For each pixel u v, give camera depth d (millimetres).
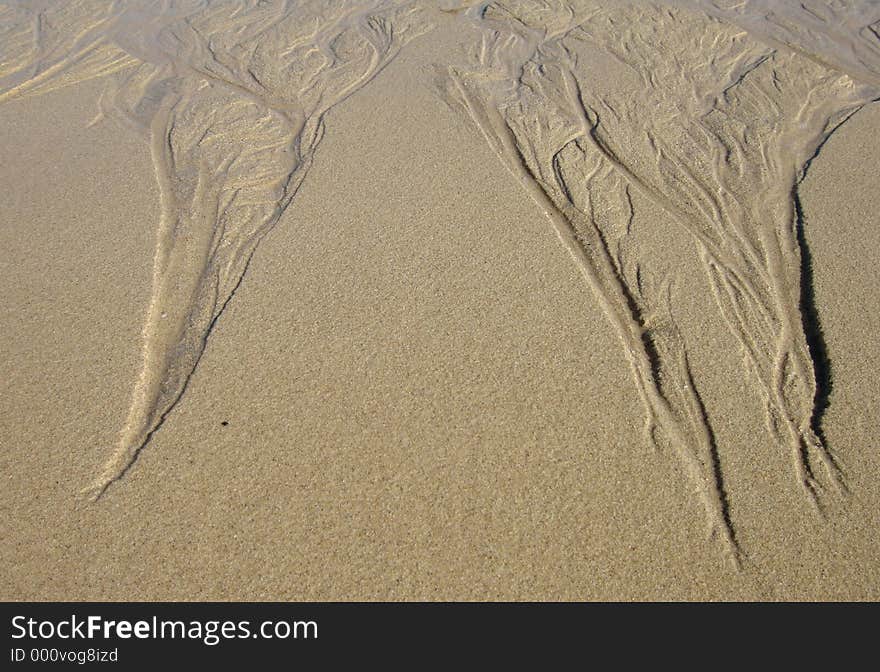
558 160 4641
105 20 6637
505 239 3963
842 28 6395
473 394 3129
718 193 4352
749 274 3760
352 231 4031
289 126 5082
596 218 4133
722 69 5770
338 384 3178
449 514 2703
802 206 4215
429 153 4695
